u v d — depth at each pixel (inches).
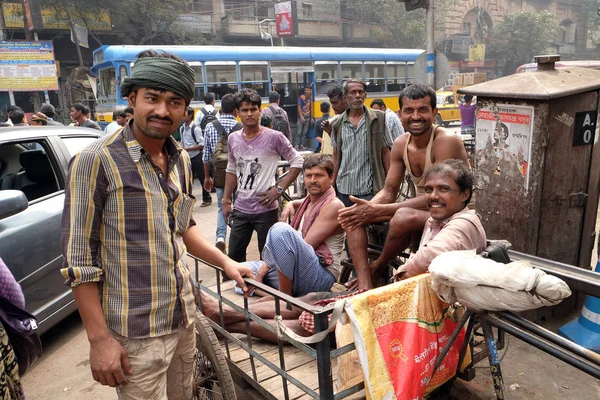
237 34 977.5
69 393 117.0
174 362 75.5
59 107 767.7
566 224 127.3
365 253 104.0
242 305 102.6
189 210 72.6
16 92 712.4
